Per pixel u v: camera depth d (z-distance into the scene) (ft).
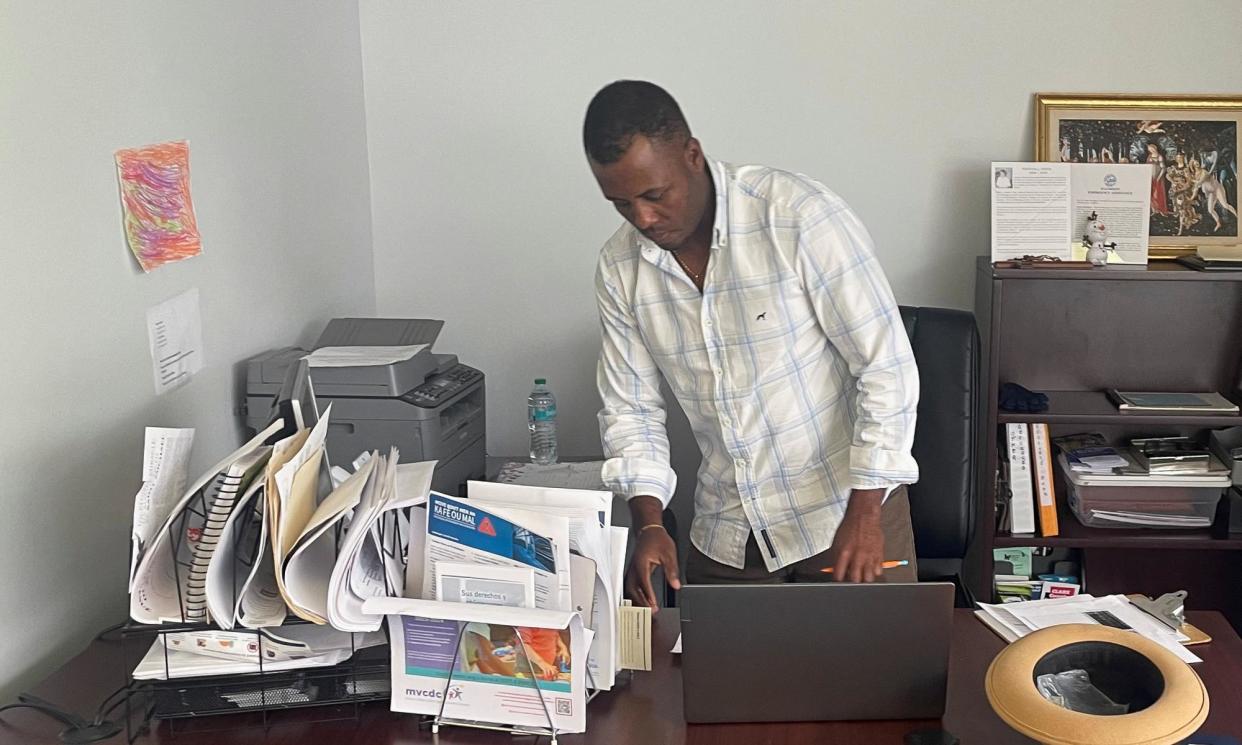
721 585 4.89
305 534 4.76
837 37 9.96
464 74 10.33
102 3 6.20
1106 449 9.90
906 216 10.21
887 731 4.94
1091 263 9.49
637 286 6.54
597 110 5.59
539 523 4.97
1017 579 10.18
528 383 10.79
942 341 8.69
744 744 4.86
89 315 6.10
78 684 5.39
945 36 9.89
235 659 5.04
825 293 6.12
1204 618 5.92
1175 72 9.84
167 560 5.10
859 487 6.01
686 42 10.09
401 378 7.80
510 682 4.96
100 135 6.20
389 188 10.61
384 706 5.21
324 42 9.49
